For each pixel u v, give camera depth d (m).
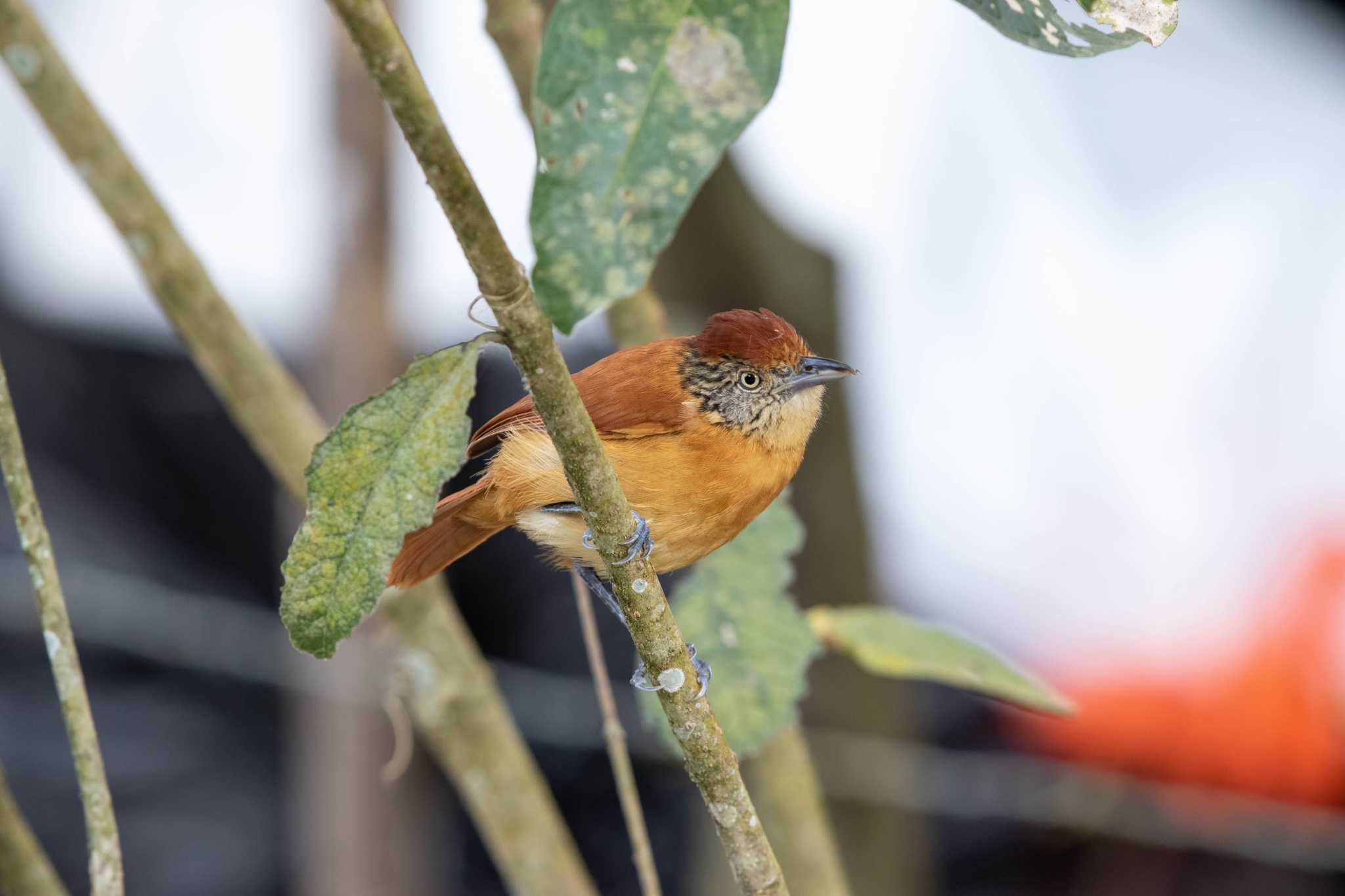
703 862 9.27
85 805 4.46
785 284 9.12
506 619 11.43
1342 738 9.67
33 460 11.26
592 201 3.18
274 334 11.24
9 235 12.02
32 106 5.71
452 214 3.24
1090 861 10.29
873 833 8.83
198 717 10.97
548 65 3.18
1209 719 9.91
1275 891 9.92
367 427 3.70
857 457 9.09
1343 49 12.39
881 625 6.27
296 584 3.77
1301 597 10.16
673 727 4.25
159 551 11.13
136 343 12.08
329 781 7.88
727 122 3.20
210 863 10.37
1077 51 3.49
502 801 6.08
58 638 4.51
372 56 2.96
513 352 3.60
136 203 5.85
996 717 10.70
